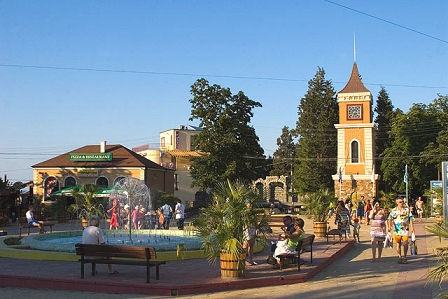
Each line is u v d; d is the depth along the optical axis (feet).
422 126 208.33
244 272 43.45
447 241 76.02
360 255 62.95
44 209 152.76
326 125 250.78
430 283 41.93
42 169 184.24
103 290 39.93
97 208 116.37
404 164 208.54
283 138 325.62
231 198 43.78
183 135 289.12
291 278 42.96
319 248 64.13
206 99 178.40
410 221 62.23
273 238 74.13
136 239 76.18
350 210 125.80
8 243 65.26
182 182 246.88
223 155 174.91
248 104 183.32
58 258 53.72
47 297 38.04
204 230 43.52
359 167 191.31
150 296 38.14
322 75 263.90
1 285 42.88
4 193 155.84
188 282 40.16
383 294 37.93
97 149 193.77
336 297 36.99
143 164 180.75
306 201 84.12
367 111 192.34
